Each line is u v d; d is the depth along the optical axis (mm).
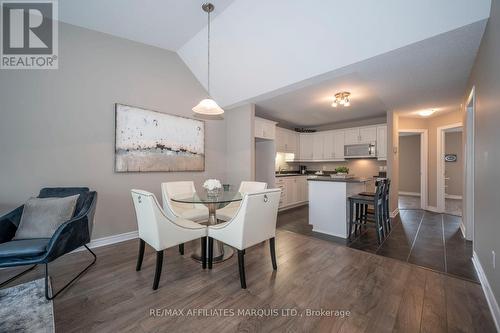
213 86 3854
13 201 2355
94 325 1486
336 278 2092
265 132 4793
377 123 5621
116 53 3035
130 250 2756
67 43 2684
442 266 2344
